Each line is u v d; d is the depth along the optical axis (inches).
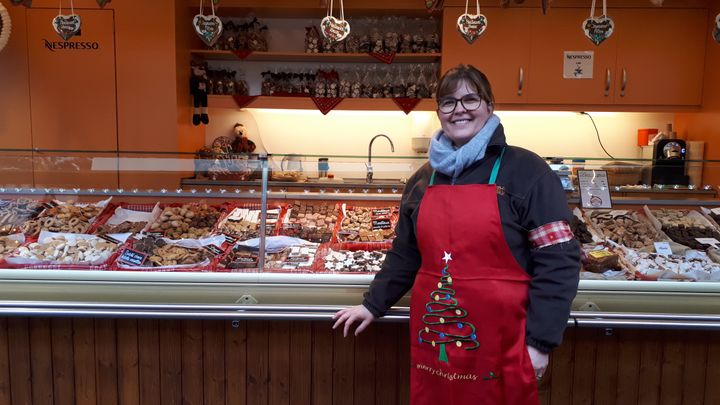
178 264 63.4
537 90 143.3
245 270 62.9
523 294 45.2
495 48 141.8
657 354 60.7
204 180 78.1
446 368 47.0
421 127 157.5
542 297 43.3
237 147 152.6
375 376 62.4
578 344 60.7
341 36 86.2
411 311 49.8
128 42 135.3
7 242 68.2
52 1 134.5
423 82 148.1
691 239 71.9
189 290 60.9
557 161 78.3
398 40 145.0
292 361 62.5
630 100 143.8
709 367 60.9
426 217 47.7
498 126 47.4
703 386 61.2
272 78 148.9
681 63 142.1
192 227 74.2
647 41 141.6
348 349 62.1
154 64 135.5
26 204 75.2
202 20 80.8
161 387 63.2
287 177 75.4
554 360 61.0
